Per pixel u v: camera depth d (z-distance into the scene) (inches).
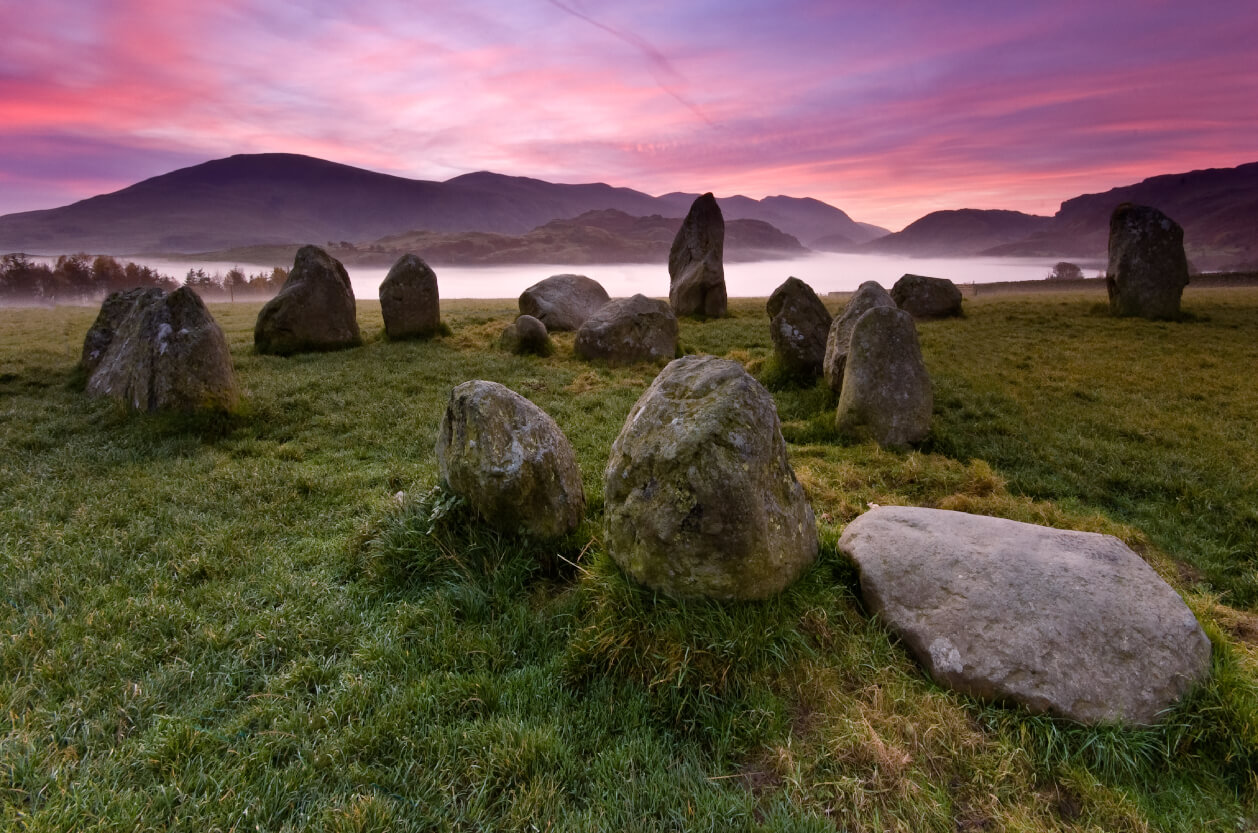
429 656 167.9
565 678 159.9
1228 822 122.3
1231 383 480.7
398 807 121.6
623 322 617.3
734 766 135.1
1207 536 250.1
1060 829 120.1
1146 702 141.1
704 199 962.7
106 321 545.3
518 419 219.0
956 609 162.9
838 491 291.6
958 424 394.3
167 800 121.1
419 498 230.4
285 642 172.4
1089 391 464.8
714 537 161.8
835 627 168.6
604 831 117.0
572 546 215.0
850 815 122.3
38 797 121.0
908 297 910.4
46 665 156.7
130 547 225.5
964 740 136.9
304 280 641.6
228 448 352.5
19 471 301.1
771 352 643.5
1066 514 270.5
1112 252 865.5
